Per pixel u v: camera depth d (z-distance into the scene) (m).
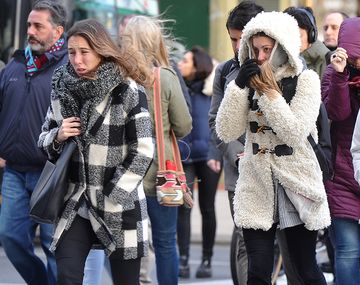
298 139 14.45
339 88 16.23
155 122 17.59
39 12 17.86
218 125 15.09
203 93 26.05
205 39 45.78
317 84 14.67
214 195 25.97
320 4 46.62
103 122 14.03
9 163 18.16
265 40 14.64
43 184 14.19
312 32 19.00
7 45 31.22
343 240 16.81
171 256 18.20
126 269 14.32
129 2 35.28
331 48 21.62
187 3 45.78
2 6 31.39
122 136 14.12
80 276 14.12
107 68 13.95
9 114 18.03
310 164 14.80
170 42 19.78
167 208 17.95
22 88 18.00
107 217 14.07
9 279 24.11
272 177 14.86
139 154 14.05
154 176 17.67
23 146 17.88
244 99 14.80
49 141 14.28
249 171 15.02
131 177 14.03
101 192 14.08
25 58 18.17
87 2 33.78
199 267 25.95
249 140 15.06
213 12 45.78
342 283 16.86
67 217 14.16
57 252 14.23
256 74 14.52
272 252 15.06
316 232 15.30
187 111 17.80
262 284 14.91
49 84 17.92
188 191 17.91
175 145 17.88
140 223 14.24
